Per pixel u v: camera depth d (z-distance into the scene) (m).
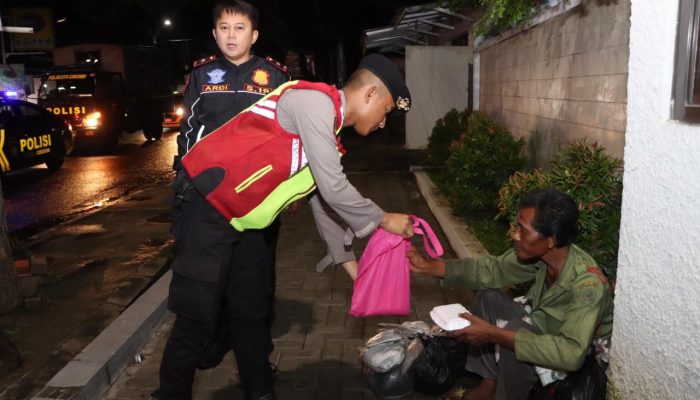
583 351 2.43
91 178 11.91
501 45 8.62
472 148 6.94
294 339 4.03
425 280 5.11
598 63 4.87
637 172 2.47
